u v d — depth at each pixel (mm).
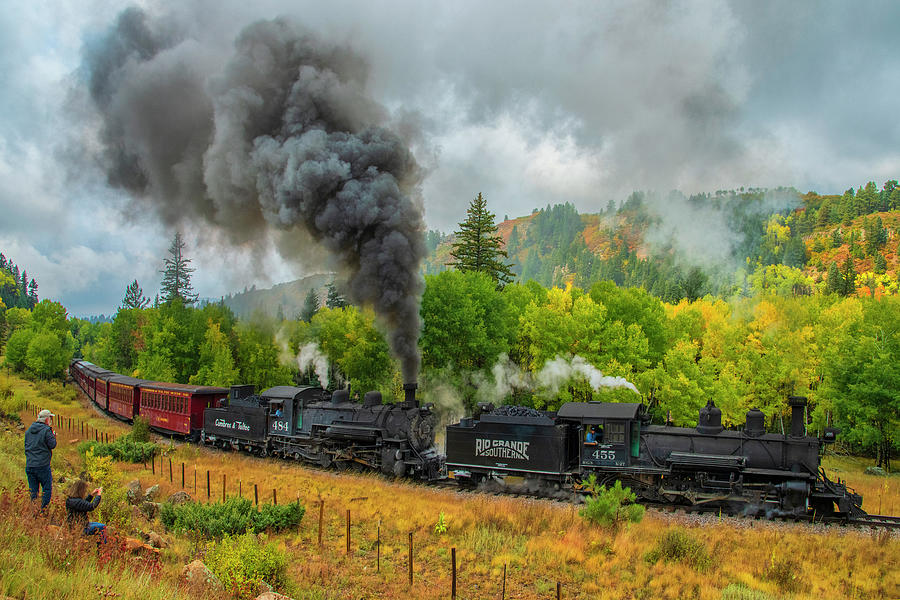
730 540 16969
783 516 19734
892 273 134750
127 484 19766
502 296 42219
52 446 12289
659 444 21609
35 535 9719
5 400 45344
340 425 27078
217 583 11086
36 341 75500
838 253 159500
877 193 194750
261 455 31500
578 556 15531
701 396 35438
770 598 12945
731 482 20125
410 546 13898
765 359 41281
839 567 15023
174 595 9391
